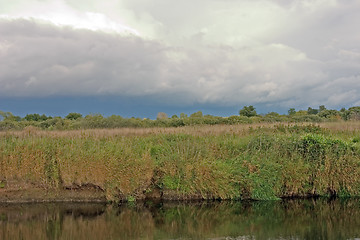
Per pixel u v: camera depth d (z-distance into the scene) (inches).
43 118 1465.3
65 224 362.0
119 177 433.1
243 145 488.7
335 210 407.8
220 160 460.4
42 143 457.7
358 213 396.2
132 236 324.8
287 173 450.0
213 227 348.5
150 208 419.8
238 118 1058.7
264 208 418.6
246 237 317.1
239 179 445.7
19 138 498.9
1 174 425.4
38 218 381.4
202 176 440.1
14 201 434.9
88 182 432.5
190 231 337.1
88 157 433.4
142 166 436.8
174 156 453.7
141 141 520.4
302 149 472.1
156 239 314.2
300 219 374.9
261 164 451.8
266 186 447.5
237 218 380.2
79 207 422.6
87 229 345.4
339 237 313.6
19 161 428.8
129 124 964.6
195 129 640.4
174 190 449.4
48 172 436.5
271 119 1068.5
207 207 423.5
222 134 578.2
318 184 454.9
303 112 1660.9
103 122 934.4
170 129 661.3
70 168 429.1
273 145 477.4
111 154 443.2
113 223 364.8
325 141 473.1
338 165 454.0
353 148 473.7
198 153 463.5
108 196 434.9
